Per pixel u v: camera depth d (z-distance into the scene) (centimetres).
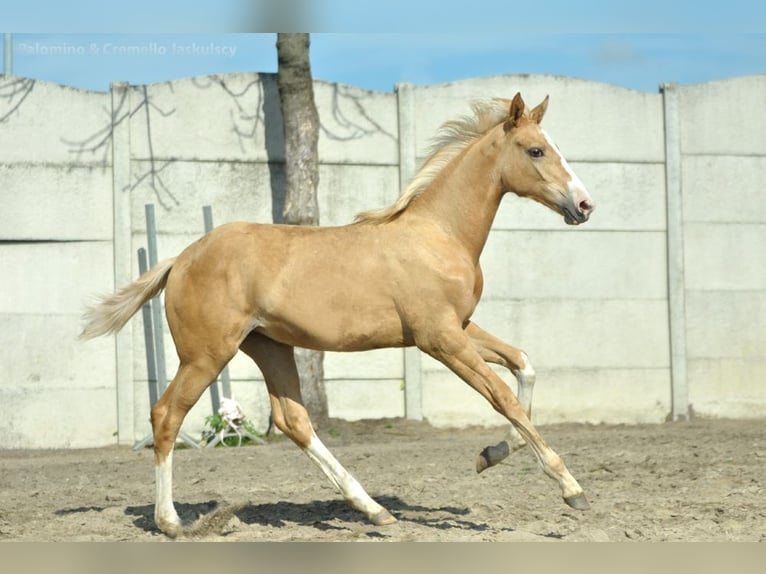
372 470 1006
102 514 795
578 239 1477
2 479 1039
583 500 646
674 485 857
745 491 816
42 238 1373
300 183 1373
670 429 1355
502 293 1459
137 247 1397
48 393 1366
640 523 711
